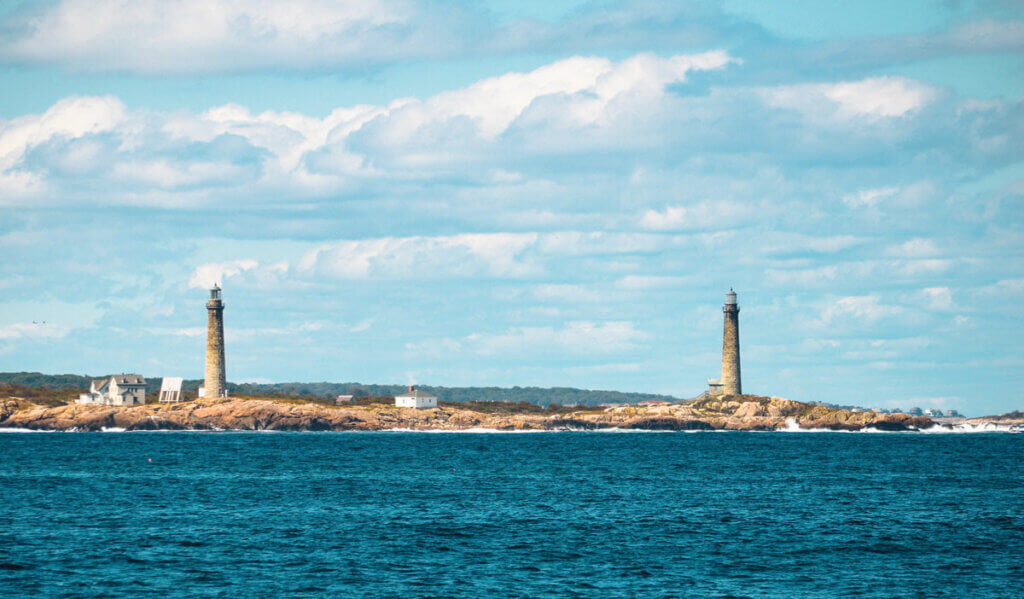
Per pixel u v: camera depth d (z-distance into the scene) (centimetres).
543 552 11281
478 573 10169
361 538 12100
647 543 11875
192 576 9931
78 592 9288
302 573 10100
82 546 11406
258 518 13812
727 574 10181
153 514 14238
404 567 10425
